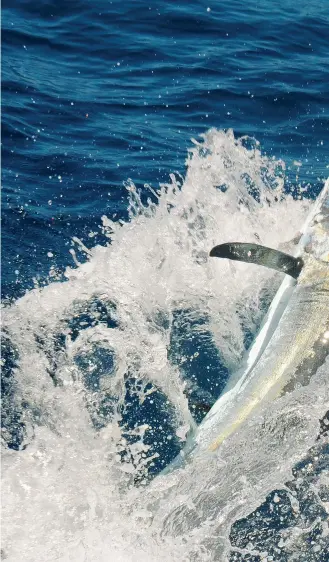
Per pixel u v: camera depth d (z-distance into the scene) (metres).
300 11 14.53
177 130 10.73
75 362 6.56
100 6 13.90
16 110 10.75
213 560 5.05
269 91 11.73
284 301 6.41
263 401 5.65
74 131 10.48
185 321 7.20
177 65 12.38
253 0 14.88
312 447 5.83
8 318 7.07
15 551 5.04
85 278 7.54
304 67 12.55
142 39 13.10
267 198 8.97
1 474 5.45
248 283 7.55
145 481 5.46
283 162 9.44
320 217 6.68
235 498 5.25
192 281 7.57
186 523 5.15
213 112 11.23
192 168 8.69
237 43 13.19
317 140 10.73
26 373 6.46
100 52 12.68
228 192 8.61
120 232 8.00
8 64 12.04
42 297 7.31
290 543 5.32
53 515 5.22
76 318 7.09
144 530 5.13
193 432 5.65
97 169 9.59
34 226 8.44
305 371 5.78
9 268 7.80
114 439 5.84
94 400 6.27
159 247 7.85
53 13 13.69
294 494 5.60
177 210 8.36
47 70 12.05
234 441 5.49
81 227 8.52
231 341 7.01
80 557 5.03
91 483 5.42
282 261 6.38
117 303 7.27
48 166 9.58
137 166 9.76
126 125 10.75
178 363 6.80
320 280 6.29
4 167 9.47
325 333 5.92
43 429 5.78
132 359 6.62
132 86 11.77
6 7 13.76
